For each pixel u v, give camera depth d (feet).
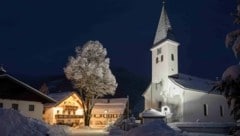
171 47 173.78
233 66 22.44
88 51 165.17
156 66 179.11
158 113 139.03
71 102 164.66
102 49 167.12
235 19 23.41
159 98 171.12
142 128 47.93
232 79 21.80
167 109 155.63
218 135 96.43
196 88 159.94
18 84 111.34
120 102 201.67
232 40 23.20
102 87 163.22
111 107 196.54
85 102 165.17
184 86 153.99
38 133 42.70
